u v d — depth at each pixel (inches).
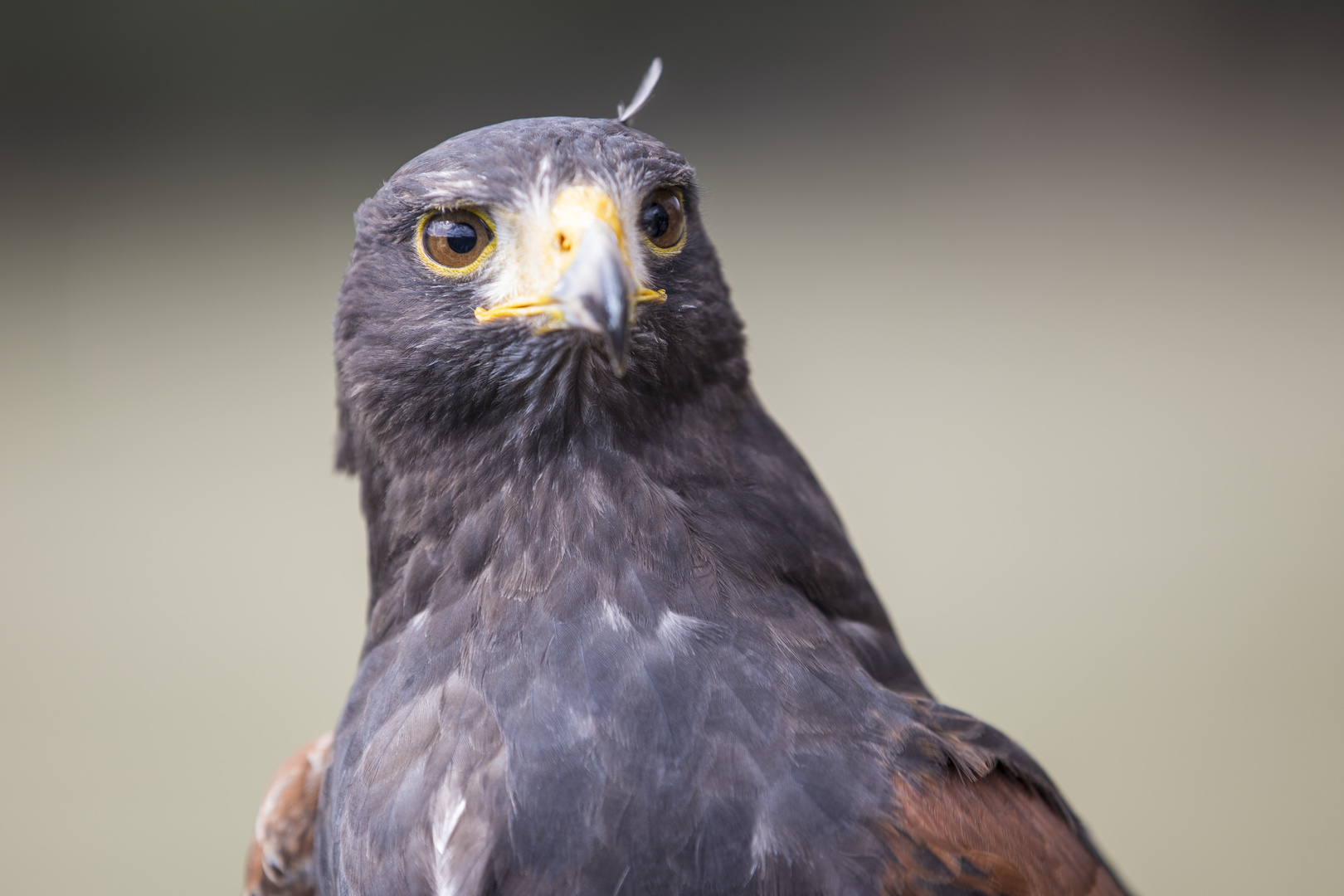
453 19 1000.2
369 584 171.6
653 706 142.3
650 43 1002.1
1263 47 1047.0
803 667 146.6
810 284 797.2
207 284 847.7
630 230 154.0
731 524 156.7
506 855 139.6
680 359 157.9
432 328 157.4
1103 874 154.6
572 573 151.1
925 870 138.3
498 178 154.2
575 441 154.9
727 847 137.5
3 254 896.9
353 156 965.2
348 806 150.3
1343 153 976.9
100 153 1009.5
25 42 1023.0
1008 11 1023.6
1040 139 986.7
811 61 1005.8
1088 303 787.4
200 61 1017.5
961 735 150.3
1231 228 888.9
